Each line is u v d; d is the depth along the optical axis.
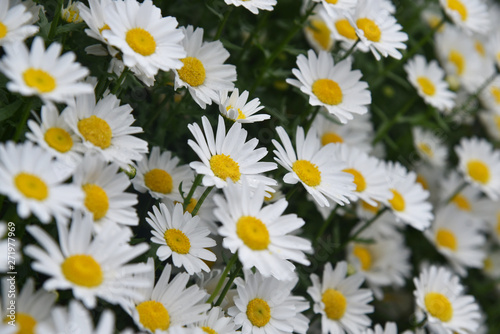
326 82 0.80
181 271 0.77
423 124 0.95
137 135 0.78
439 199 1.01
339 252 0.89
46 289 0.65
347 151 0.84
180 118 0.82
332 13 0.79
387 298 0.95
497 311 1.00
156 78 0.78
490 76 1.06
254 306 0.74
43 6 0.74
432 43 1.00
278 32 0.92
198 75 0.76
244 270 0.74
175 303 0.71
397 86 1.00
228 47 0.83
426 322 0.83
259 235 0.70
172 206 0.75
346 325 0.80
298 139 0.77
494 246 1.08
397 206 0.85
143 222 0.77
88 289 0.65
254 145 0.74
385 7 0.87
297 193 0.85
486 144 1.01
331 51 0.90
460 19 0.92
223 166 0.72
